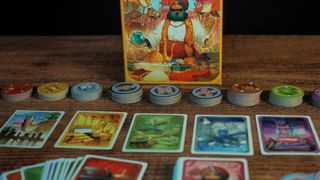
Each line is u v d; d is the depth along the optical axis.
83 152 0.88
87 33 2.00
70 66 1.30
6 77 1.23
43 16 1.96
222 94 1.08
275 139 0.90
